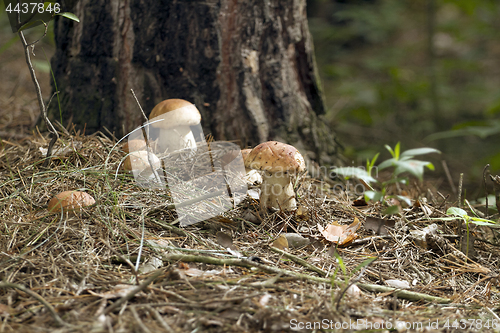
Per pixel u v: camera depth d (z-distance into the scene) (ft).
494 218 9.04
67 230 6.57
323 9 28.73
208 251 6.50
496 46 27.17
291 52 11.09
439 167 14.94
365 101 19.30
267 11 10.25
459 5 19.99
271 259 6.66
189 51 10.08
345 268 6.26
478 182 13.17
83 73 10.32
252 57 10.36
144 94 10.23
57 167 8.34
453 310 5.75
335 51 27.76
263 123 10.61
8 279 5.57
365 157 15.42
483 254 7.68
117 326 4.74
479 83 22.33
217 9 9.90
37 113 12.59
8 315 4.95
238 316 5.12
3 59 18.70
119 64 10.16
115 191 7.57
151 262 6.11
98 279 5.72
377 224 7.85
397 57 25.02
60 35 10.43
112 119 10.36
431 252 7.41
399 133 18.84
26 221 6.84
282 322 5.03
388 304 5.81
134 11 9.84
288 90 10.94
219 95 10.34
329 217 8.11
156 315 4.95
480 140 18.63
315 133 11.55
